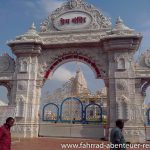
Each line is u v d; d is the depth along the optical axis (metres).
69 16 20.12
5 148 6.47
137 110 16.91
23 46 19.14
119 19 19.23
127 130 16.45
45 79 19.42
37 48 19.16
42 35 20.17
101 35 18.78
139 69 17.86
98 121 18.75
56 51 19.62
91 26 19.44
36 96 18.97
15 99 18.64
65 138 17.94
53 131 19.03
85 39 18.88
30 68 19.16
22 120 18.00
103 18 19.48
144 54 18.25
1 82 19.92
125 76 17.44
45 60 19.64
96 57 18.83
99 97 23.31
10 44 19.38
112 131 7.20
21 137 17.59
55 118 19.77
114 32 18.23
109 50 18.19
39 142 15.08
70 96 19.94
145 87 17.88
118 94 17.20
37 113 18.64
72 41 18.88
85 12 19.94
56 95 20.12
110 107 17.22
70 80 20.50
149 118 17.34
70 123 19.19
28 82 18.77
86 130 18.59
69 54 19.45
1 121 16.06
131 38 17.56
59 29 19.97
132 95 17.08
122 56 17.77
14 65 20.00
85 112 19.23
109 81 17.75
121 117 16.64
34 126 18.28
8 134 6.70
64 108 19.77
